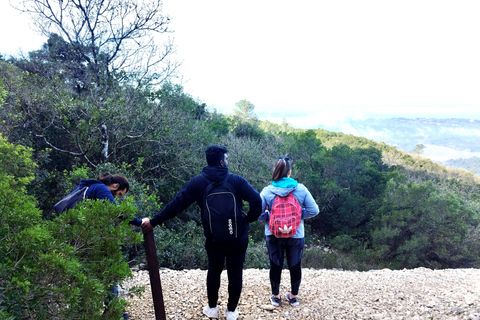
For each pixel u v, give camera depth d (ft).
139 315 11.20
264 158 66.13
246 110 217.15
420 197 68.03
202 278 15.60
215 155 9.77
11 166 17.76
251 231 50.42
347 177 82.28
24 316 6.64
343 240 68.03
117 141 39.78
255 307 12.19
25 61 47.88
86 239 7.66
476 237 66.95
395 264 62.64
